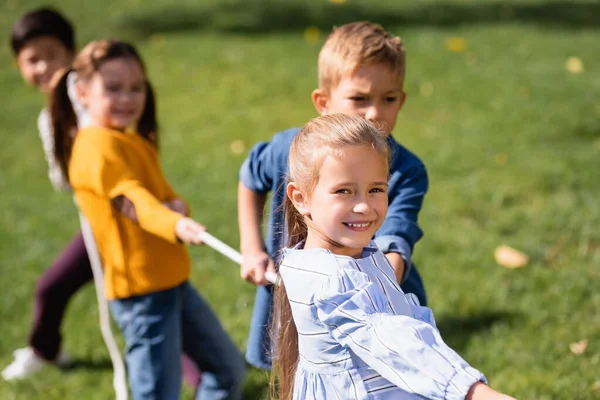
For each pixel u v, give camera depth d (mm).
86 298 12797
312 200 5277
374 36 7145
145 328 8180
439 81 22328
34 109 22406
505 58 24250
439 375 4504
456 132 18500
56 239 14914
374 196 5199
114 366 10500
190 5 30938
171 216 7762
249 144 18859
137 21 29375
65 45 11492
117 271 8219
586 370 9570
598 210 14195
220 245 7477
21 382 10609
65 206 16453
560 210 14289
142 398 8172
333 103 7246
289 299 5434
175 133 19750
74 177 8383
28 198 16906
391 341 4688
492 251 13000
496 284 11945
